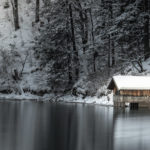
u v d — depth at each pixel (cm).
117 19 4756
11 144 1950
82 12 5462
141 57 4697
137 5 4800
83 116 3209
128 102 3766
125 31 4731
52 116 3206
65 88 5281
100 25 5247
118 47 5094
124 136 2238
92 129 2480
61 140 2061
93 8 5412
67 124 2712
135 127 2594
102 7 5150
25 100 5150
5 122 2797
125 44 4925
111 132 2369
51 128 2503
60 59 5244
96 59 5375
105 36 5022
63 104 4512
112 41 5000
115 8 5066
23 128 2495
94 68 5225
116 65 4912
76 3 5375
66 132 2338
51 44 5281
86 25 5528
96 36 5331
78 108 3959
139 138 2184
